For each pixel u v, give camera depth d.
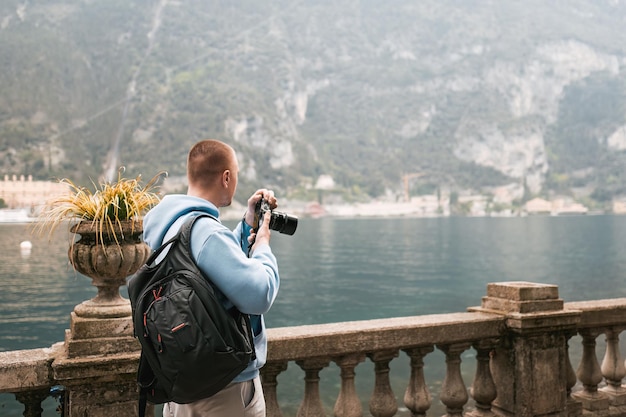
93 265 2.80
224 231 2.07
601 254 92.00
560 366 4.18
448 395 4.00
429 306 45.09
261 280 2.01
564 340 4.22
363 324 3.72
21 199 179.38
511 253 93.62
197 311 1.90
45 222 2.83
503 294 4.22
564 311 4.15
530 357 4.06
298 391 15.89
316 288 55.59
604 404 4.73
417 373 3.86
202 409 2.14
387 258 85.50
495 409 4.20
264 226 2.27
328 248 102.94
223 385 2.00
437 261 81.19
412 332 3.73
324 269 71.44
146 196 2.99
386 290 54.00
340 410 3.60
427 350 3.87
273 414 3.41
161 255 2.10
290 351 3.37
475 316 4.08
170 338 1.88
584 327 4.57
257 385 2.29
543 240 121.06
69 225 2.84
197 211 2.18
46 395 2.92
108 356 2.79
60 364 2.70
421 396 3.84
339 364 3.61
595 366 4.76
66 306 40.25
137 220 2.87
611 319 4.70
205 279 2.00
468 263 79.06
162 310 1.91
